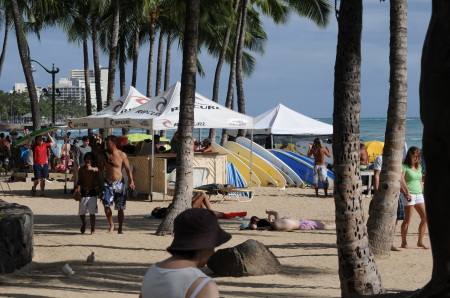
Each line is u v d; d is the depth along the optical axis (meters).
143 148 27.98
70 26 55.62
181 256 3.60
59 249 14.80
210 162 27.91
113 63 47.28
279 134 43.06
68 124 30.12
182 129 17.27
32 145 28.23
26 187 32.03
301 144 41.59
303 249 15.34
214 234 3.61
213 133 52.75
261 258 12.36
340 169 9.48
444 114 4.67
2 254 11.82
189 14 16.94
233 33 58.75
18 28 39.41
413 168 15.12
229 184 25.97
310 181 34.56
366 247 9.55
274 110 43.66
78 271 12.46
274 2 51.56
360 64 9.56
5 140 41.44
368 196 29.36
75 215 21.83
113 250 14.85
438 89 4.70
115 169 17.39
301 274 12.46
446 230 4.81
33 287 10.83
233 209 23.94
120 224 17.53
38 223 19.55
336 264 13.51
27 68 39.91
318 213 22.86
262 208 24.38
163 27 60.47
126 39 62.09
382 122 190.50
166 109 26.98
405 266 13.23
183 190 17.30
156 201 26.62
